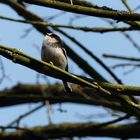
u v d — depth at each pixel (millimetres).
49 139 12531
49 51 10195
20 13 12023
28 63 7223
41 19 11914
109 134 13430
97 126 11969
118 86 7531
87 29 8586
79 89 13469
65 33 10812
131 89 7523
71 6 7426
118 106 12070
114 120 10977
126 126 13484
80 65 12180
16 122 12148
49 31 11102
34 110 12398
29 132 12344
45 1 7477
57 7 7461
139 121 12703
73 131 12914
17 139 13242
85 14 7398
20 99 13219
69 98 12781
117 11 7312
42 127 13688
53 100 12703
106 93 7305
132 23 8438
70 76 7234
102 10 7348
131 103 7594
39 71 7285
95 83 7367
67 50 12180
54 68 7211
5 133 13406
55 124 13656
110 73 10875
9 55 7188
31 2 7531
